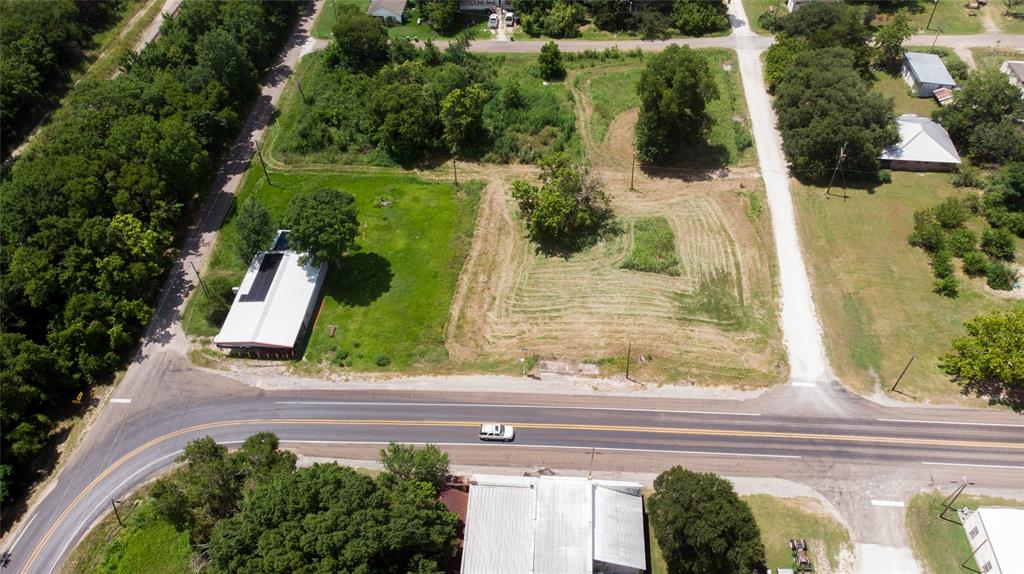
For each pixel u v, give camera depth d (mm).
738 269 88938
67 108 106562
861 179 100250
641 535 59562
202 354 81938
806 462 68375
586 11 141250
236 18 121250
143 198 90500
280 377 79188
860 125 95625
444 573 55031
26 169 87438
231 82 113188
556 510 59719
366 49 124938
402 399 76312
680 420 72625
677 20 135500
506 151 108438
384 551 52938
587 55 129750
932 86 113375
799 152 98312
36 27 113875
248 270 88188
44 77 113562
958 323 80062
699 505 56500
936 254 87250
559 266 91125
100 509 67812
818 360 77562
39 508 68250
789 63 111625
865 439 70062
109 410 76438
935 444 69188
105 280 79812
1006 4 135000
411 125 105500
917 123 103062
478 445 71312
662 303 85250
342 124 113875
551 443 71125
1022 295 82250
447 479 66625
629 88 122062
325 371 79438
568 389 76188
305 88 122375
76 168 85188
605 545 58156
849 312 82375
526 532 58812
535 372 78000
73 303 77125
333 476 55594
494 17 139375
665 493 59531
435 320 84312
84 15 126812
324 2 149750
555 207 90812
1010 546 57438
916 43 127875
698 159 106938
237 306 83312
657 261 89750
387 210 100125
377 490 55469
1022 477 66125
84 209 83125
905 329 79938
